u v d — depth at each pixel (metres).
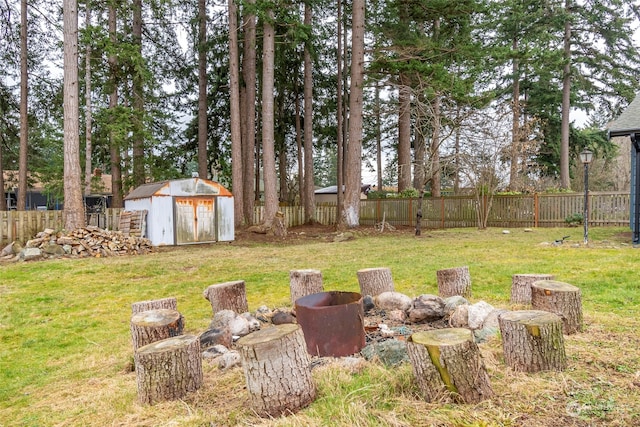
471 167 14.95
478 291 5.38
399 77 15.74
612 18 19.92
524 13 20.22
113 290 6.90
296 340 2.35
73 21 11.02
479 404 2.15
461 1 14.63
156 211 11.98
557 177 24.45
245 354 2.27
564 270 6.27
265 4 13.66
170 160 19.12
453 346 2.19
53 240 10.24
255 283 6.91
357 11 14.90
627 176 27.48
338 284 6.40
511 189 16.45
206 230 12.79
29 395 3.30
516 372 2.53
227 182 23.56
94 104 15.66
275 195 14.88
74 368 3.86
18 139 18.61
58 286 7.20
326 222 20.05
